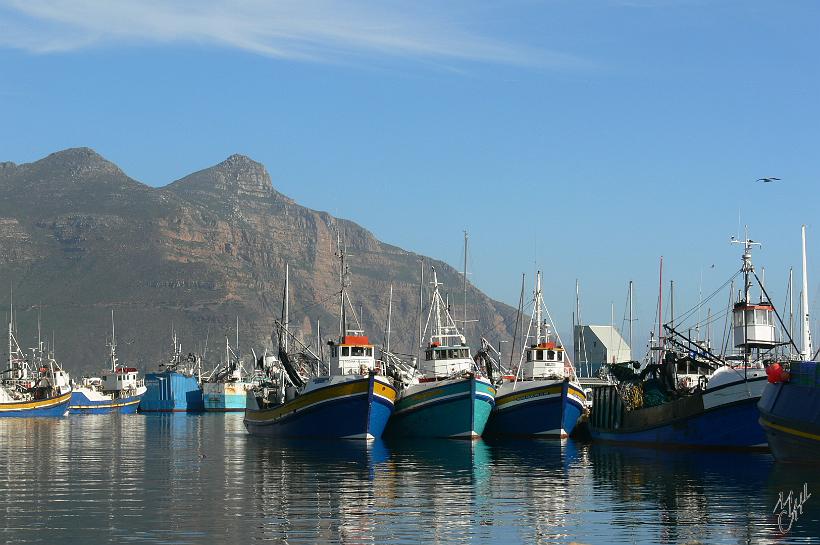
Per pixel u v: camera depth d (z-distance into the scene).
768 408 65.94
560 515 48.19
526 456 78.50
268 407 106.69
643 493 54.94
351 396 93.38
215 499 53.84
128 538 42.91
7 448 93.94
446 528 45.06
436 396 97.25
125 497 54.81
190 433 123.56
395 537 43.03
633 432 87.06
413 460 75.38
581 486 58.41
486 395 97.19
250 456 80.44
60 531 44.50
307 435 97.75
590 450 84.25
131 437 113.06
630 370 94.69
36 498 54.62
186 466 72.44
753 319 78.94
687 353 96.56
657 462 71.19
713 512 48.41
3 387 192.38
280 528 45.06
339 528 45.00
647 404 87.75
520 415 100.94
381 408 94.50
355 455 80.12
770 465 66.56
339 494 55.72
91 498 54.50
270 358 121.56
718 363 88.38
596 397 95.75
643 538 42.62
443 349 106.19
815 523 45.44
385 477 63.78
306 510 49.94
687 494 54.06
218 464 73.69
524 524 45.88
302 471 67.75
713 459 72.12
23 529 45.03
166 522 46.59
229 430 132.75
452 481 61.53
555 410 98.75
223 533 43.88
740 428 75.62
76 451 89.44
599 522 46.28
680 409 79.69
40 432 126.56
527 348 110.75
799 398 63.12
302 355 112.62
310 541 42.31
